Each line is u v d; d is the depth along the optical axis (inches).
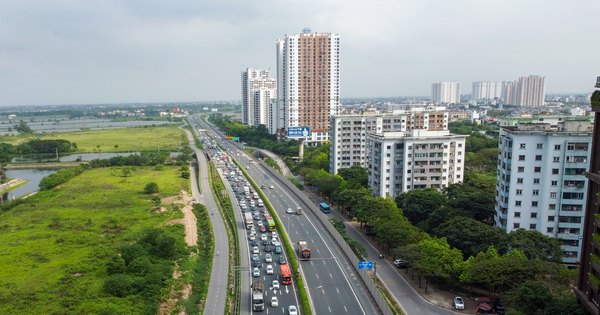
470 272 4210.1
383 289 4633.4
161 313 4001.0
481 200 6146.7
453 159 7849.4
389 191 7839.6
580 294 3358.8
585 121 5423.2
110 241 5994.1
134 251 5098.4
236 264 5305.1
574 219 5246.1
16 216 7406.5
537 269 3998.5
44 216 7342.5
